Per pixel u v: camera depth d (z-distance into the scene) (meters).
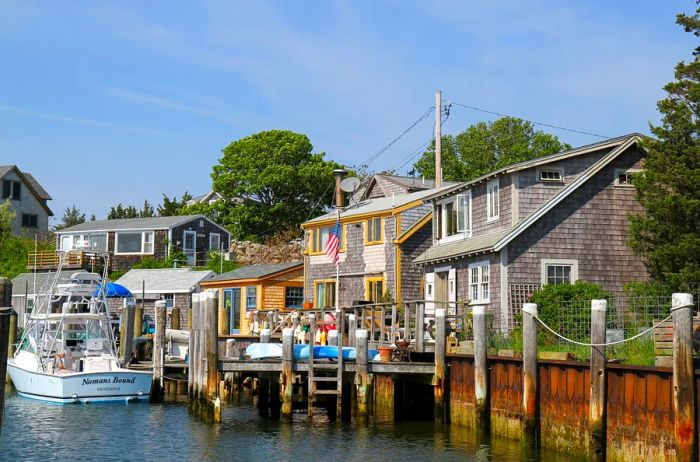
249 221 76.38
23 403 30.27
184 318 53.34
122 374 30.30
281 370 25.11
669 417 15.62
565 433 18.84
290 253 69.94
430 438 22.55
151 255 68.81
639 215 28.06
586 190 29.42
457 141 78.69
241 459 20.25
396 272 40.72
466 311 30.14
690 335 15.16
